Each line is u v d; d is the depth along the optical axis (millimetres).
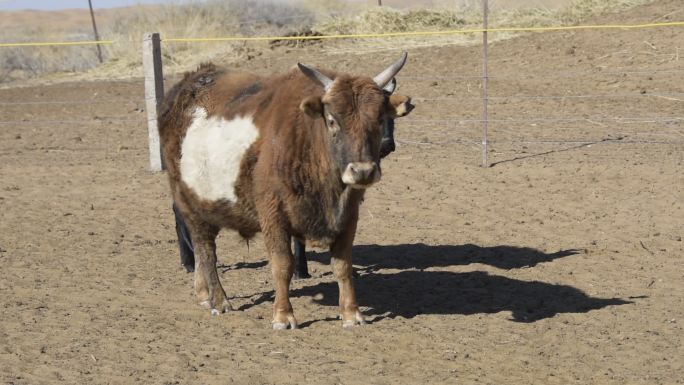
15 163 17734
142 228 13148
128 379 7641
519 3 27656
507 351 8188
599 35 22922
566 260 10984
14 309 9609
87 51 31188
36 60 31359
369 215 13156
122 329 8977
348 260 8812
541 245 11586
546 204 13211
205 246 9578
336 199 8320
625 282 10133
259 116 8609
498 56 22828
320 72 8086
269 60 24891
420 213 13148
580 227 12195
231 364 7965
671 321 8875
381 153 10344
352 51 24719
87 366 7965
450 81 21391
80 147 19078
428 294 9969
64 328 9008
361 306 9617
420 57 23438
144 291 10297
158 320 9273
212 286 9516
